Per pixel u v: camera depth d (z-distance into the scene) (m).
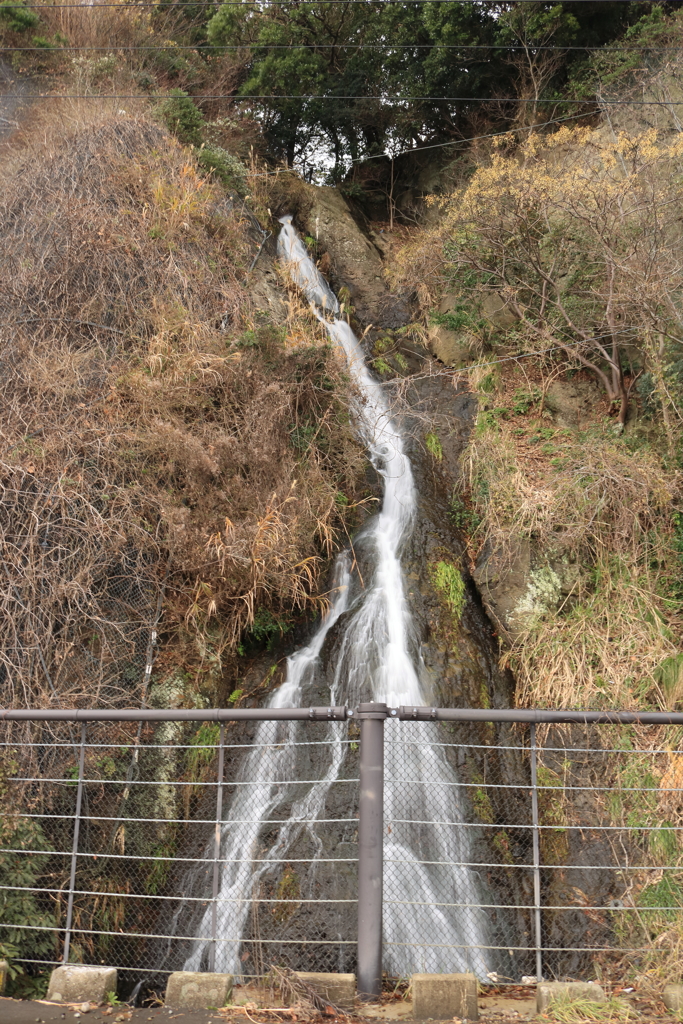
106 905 5.17
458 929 5.34
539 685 6.97
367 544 8.51
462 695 6.97
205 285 9.85
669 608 7.38
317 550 8.27
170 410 7.98
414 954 5.15
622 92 11.88
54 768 5.42
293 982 3.82
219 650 7.02
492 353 11.36
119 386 8.02
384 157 16.97
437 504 9.23
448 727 6.66
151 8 15.74
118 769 5.71
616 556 7.75
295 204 14.52
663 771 5.98
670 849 5.42
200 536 7.11
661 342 8.48
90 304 8.77
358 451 9.23
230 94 15.54
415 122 15.76
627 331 9.41
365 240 14.52
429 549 8.43
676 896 5.11
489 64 14.58
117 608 6.58
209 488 7.52
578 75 13.36
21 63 13.66
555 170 10.87
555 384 10.36
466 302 11.80
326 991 3.78
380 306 13.23
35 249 9.16
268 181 14.38
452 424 10.51
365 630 7.41
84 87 12.95
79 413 7.66
